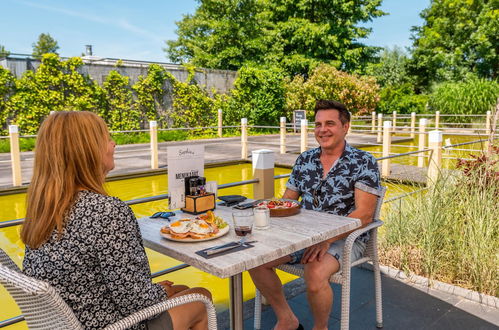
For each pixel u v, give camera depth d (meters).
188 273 3.71
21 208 5.98
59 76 13.27
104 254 1.23
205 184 2.21
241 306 1.84
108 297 1.28
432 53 27.02
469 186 3.27
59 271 1.22
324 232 1.77
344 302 2.03
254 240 1.66
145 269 1.32
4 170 8.52
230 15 23.53
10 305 3.18
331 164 2.39
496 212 2.98
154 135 8.43
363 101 19.97
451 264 2.90
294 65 23.52
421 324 2.38
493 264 2.70
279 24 24.09
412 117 15.01
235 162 9.66
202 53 23.59
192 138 15.84
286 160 9.57
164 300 1.36
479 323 2.37
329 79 19.73
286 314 2.24
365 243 2.33
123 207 1.29
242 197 2.38
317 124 2.36
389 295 2.73
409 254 3.10
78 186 1.30
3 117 12.45
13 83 12.55
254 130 17.78
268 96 17.84
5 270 1.07
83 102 13.73
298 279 3.02
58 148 1.27
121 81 14.59
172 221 1.99
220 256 1.49
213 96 17.27
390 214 3.61
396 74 27.72
